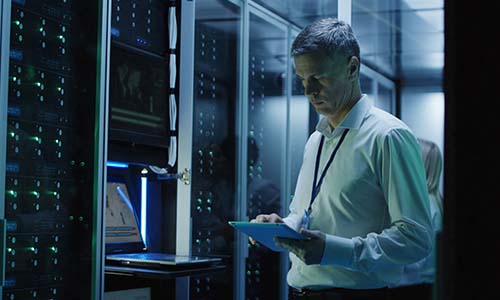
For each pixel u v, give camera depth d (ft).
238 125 14.35
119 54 10.68
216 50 13.93
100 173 9.13
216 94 13.85
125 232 11.23
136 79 11.03
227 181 13.99
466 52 2.48
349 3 11.76
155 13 11.62
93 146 9.20
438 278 2.54
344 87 7.69
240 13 14.40
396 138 7.42
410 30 18.97
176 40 11.97
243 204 14.23
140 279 10.99
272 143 15.85
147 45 11.41
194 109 13.14
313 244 7.17
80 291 9.10
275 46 15.92
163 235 12.10
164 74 11.74
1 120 7.92
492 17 2.45
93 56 9.29
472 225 2.47
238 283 13.74
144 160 11.27
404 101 23.45
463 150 2.48
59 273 8.99
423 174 7.55
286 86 16.16
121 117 10.68
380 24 18.52
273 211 15.72
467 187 2.47
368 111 7.83
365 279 7.59
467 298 2.47
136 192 11.71
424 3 16.52
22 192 8.48
